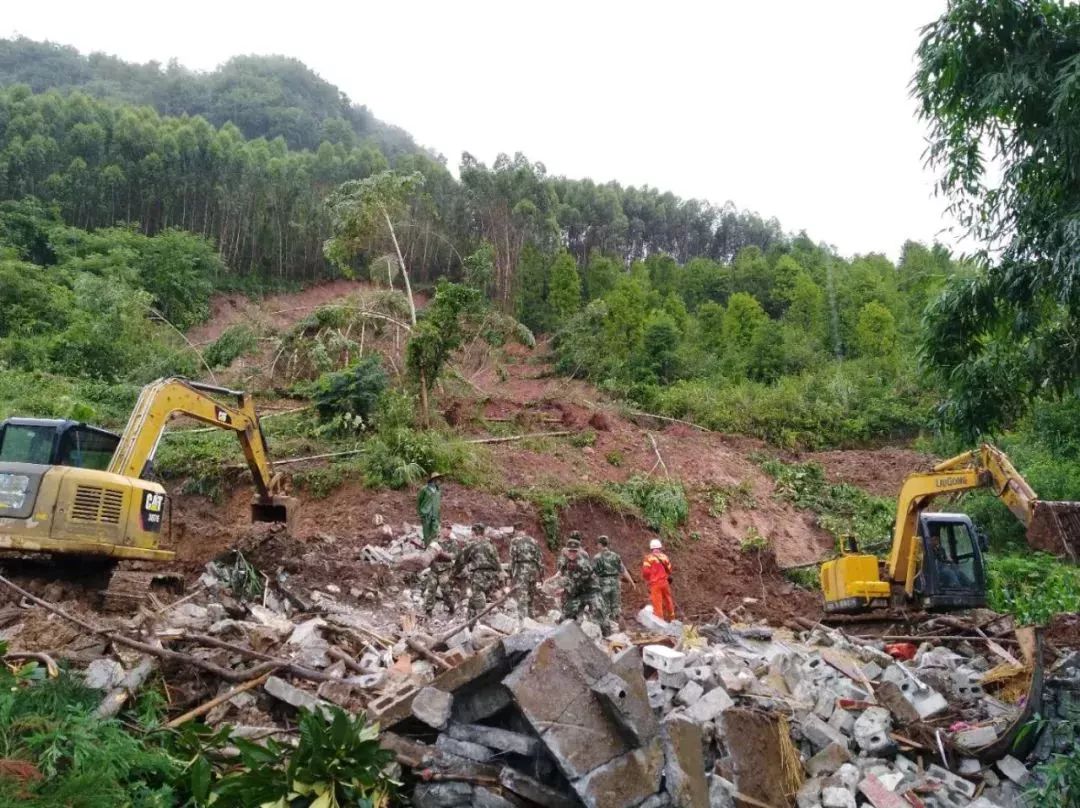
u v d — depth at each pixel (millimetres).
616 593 14648
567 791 6852
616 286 51750
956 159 10531
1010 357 11539
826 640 12328
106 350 31594
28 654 7504
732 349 43750
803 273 59406
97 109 67062
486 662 7141
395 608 14703
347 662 8867
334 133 112062
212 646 8469
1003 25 9922
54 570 11227
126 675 7566
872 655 10234
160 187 57094
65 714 6754
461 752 7027
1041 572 20547
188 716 7461
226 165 58938
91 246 46688
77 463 11898
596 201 69062
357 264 57594
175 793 6613
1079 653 9594
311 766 6383
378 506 19344
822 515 27609
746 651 11023
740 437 32188
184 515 19344
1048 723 8188
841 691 8820
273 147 74000
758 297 61344
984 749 8109
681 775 6754
